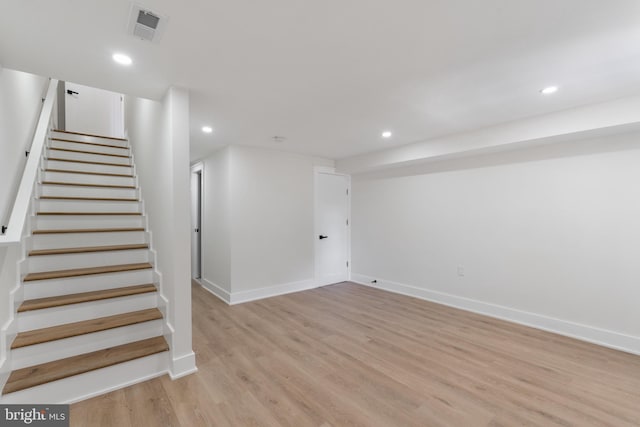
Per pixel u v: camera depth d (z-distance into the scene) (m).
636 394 2.03
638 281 2.63
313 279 4.95
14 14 1.39
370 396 2.02
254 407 1.91
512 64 1.92
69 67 1.93
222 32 1.56
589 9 1.39
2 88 2.06
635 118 2.37
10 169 2.25
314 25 1.51
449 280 3.99
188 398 1.99
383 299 4.28
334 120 3.03
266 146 4.21
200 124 3.17
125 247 2.91
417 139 3.80
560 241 3.06
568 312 3.00
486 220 3.62
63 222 3.01
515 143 3.09
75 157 3.94
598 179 2.83
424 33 1.59
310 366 2.41
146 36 1.59
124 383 2.11
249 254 4.24
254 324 3.32
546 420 1.78
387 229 4.80
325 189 5.11
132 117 4.31
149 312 2.54
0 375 1.72
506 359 2.52
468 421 1.78
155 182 2.85
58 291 2.39
